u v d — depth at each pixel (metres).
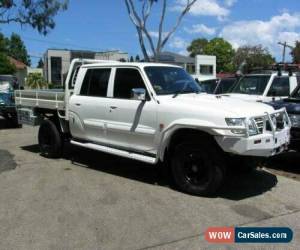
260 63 65.06
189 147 6.07
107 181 6.98
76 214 5.42
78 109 7.96
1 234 4.81
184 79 7.29
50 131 8.70
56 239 4.67
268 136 5.84
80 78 8.05
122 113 7.03
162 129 6.36
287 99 8.36
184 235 4.76
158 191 6.39
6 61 50.84
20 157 8.96
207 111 5.84
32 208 5.66
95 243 4.57
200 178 6.09
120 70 7.25
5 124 15.18
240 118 5.58
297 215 5.38
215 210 5.54
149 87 6.66
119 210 5.56
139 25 24.55
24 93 9.62
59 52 52.59
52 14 27.23
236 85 12.45
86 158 8.78
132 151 7.07
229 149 5.63
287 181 6.96
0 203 5.86
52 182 6.93
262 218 5.27
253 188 6.53
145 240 4.64
